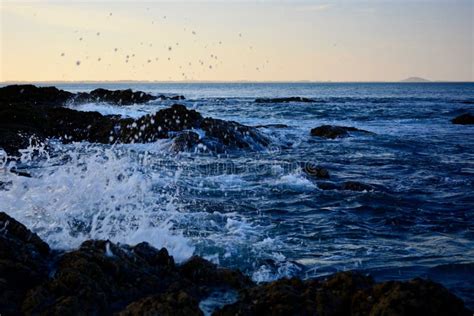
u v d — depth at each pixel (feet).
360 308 15.42
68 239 23.70
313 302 15.90
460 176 46.93
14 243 19.38
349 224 30.30
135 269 18.97
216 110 126.93
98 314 16.57
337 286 16.83
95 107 101.30
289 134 76.23
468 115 101.76
